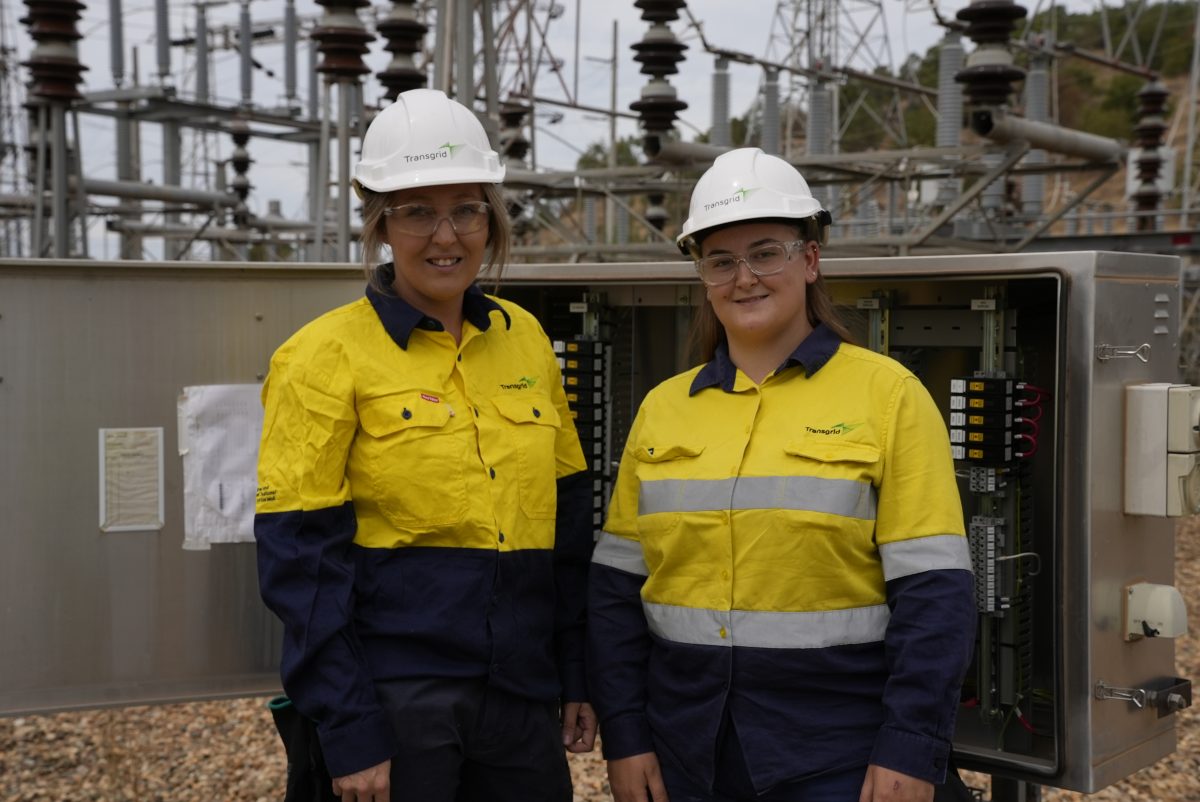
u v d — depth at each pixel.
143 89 11.24
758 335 2.39
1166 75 36.44
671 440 2.46
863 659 2.30
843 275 2.80
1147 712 2.84
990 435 2.87
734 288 2.38
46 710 3.12
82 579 3.14
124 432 3.15
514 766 2.50
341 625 2.22
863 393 2.31
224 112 12.20
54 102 8.44
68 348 3.11
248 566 3.23
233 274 3.19
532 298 3.62
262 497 2.30
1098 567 2.63
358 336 2.34
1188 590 7.71
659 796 2.46
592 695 2.54
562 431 2.66
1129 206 15.29
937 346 3.13
